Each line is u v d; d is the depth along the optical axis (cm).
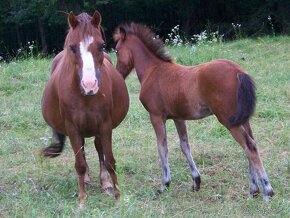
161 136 627
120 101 614
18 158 759
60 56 664
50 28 2373
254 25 2098
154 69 638
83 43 523
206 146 776
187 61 1283
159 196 596
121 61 682
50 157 679
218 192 607
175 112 608
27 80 1190
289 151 742
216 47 1443
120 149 773
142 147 781
